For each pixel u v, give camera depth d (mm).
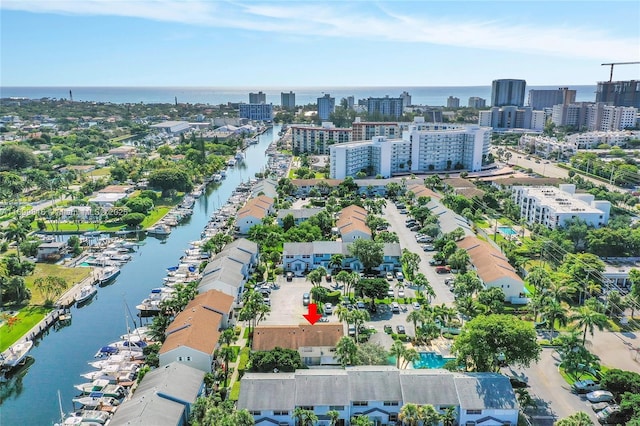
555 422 108000
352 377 111188
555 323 151375
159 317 150375
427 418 100625
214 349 129750
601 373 123875
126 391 123562
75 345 149250
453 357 133500
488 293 154000
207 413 96812
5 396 125750
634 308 157500
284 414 105688
